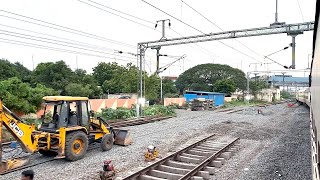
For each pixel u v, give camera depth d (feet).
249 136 53.21
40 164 32.12
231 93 220.43
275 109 140.26
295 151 39.32
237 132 58.08
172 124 71.20
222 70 241.55
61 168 30.50
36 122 57.31
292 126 68.49
